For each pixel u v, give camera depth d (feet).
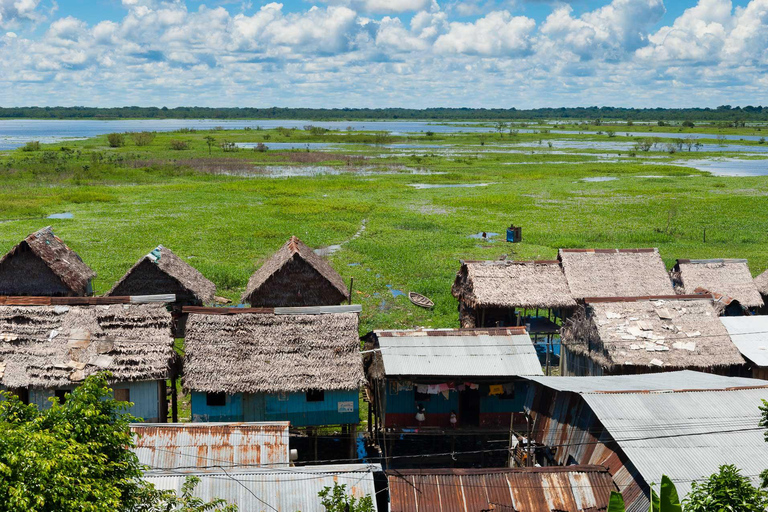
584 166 376.68
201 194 260.42
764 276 110.32
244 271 140.87
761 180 312.50
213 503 41.29
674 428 52.06
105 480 33.45
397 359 70.90
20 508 27.22
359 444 75.25
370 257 159.33
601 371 79.05
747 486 37.76
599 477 50.88
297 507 47.11
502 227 199.72
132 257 153.58
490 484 50.01
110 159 364.79
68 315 71.61
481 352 72.69
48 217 208.33
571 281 100.48
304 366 68.64
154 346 69.87
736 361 77.61
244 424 56.65
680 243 176.24
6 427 31.81
